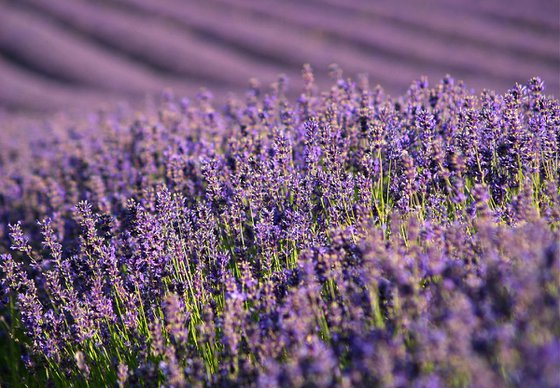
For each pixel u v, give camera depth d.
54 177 13.48
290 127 9.70
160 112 13.66
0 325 8.52
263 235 6.78
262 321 5.32
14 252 9.66
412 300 4.51
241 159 8.39
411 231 5.44
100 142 14.27
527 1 66.50
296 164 9.00
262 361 5.01
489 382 3.32
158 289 6.98
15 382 7.50
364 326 4.88
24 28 55.41
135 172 10.76
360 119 8.82
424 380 3.66
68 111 34.88
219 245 7.65
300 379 4.03
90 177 11.55
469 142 7.30
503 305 3.99
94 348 7.07
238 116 11.17
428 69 49.56
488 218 5.47
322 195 7.53
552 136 6.92
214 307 6.30
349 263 5.78
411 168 6.72
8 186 13.73
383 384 3.85
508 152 6.98
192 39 56.50
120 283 7.08
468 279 4.55
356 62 50.97
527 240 4.72
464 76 47.72
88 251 7.38
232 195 8.23
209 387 5.24
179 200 7.85
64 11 60.22
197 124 11.90
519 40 55.16
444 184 7.10
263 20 60.94
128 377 5.91
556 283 3.88
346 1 67.00
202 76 50.19
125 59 53.84
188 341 6.41
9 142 20.77
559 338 3.52
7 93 45.97
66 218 11.00
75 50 53.22
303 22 59.97
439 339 3.72
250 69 50.72
